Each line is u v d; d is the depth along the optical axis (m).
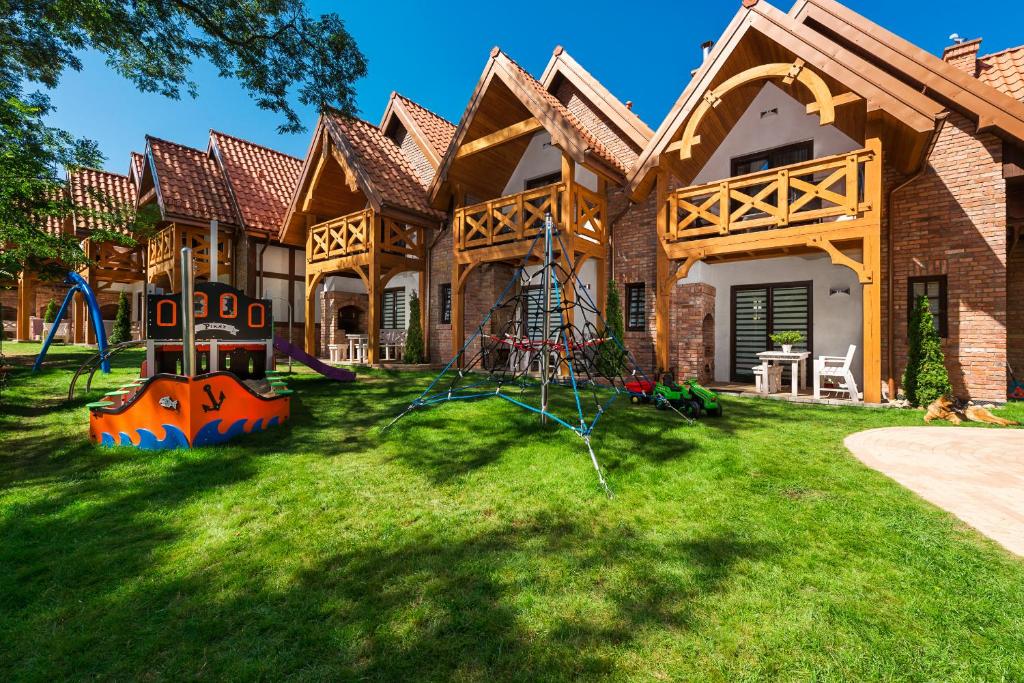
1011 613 2.31
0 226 9.83
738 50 8.82
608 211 11.58
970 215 7.91
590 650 2.09
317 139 13.97
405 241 13.82
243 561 2.84
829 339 9.79
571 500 3.74
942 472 4.36
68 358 13.30
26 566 2.80
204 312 7.12
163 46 9.16
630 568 2.74
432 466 4.53
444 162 12.10
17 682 1.95
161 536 3.17
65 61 9.28
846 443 5.35
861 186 9.02
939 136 8.16
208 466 4.51
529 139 12.99
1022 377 9.19
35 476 4.29
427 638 2.17
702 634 2.18
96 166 11.59
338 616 2.33
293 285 17.70
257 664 2.03
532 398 8.04
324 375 10.20
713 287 11.10
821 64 7.75
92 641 2.19
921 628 2.21
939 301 8.35
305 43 9.77
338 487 4.00
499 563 2.80
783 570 2.71
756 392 9.03
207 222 15.67
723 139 10.91
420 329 13.48
